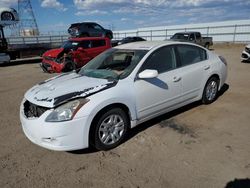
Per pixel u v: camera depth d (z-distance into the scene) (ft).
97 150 12.56
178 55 15.76
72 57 38.73
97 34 72.13
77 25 69.36
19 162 11.78
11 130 15.60
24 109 12.69
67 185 9.97
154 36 138.92
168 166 10.92
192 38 69.97
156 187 9.59
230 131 14.12
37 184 10.11
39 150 12.84
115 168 10.98
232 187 9.41
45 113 11.27
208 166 10.78
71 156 12.10
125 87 12.75
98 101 11.65
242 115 16.48
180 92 15.61
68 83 13.09
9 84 31.01
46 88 12.86
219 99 20.01
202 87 17.48
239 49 78.13
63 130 11.03
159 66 14.56
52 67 38.45
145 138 13.58
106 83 12.60
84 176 10.51
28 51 53.72
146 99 13.64
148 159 11.55
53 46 57.41
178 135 13.80
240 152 11.83
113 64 14.76
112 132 12.57
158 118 16.19
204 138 13.37
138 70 13.47
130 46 15.74
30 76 36.83
